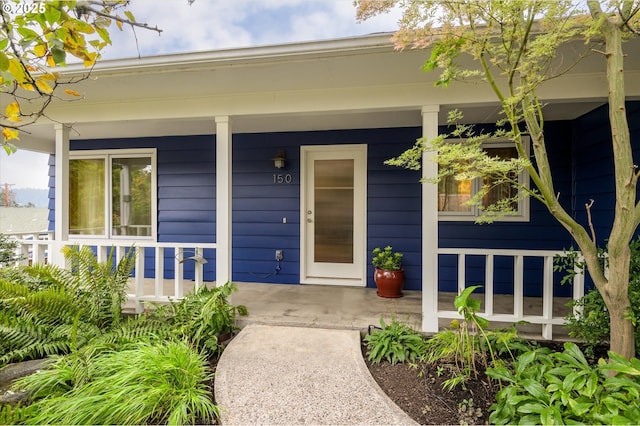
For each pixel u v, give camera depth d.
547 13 1.65
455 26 1.78
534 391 1.64
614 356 1.70
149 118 3.33
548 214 3.95
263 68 2.60
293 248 4.62
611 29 1.74
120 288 2.94
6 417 1.67
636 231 2.71
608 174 3.13
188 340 2.53
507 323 3.02
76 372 2.02
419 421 1.75
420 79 2.80
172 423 1.62
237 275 4.77
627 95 2.56
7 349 2.38
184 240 4.95
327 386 2.00
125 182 5.12
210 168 4.86
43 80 1.84
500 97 1.84
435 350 2.34
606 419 1.44
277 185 4.65
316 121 4.05
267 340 2.65
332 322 3.01
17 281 3.00
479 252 2.80
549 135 3.92
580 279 2.59
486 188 2.15
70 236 5.24
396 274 3.83
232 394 1.92
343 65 2.54
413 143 4.27
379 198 4.39
